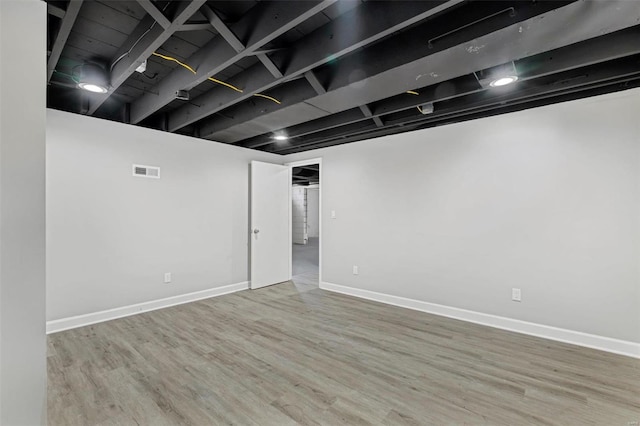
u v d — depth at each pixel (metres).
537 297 2.93
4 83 1.10
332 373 2.24
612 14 1.54
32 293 1.14
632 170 2.52
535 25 1.64
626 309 2.54
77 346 2.67
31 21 1.16
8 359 1.10
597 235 2.66
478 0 1.77
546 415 1.78
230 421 1.73
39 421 1.14
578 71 2.42
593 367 2.32
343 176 4.51
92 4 1.84
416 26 2.01
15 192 1.11
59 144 3.01
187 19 1.72
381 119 3.58
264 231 4.86
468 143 3.35
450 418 1.76
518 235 3.04
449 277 3.49
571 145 2.77
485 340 2.82
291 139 4.59
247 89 2.64
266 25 1.82
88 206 3.19
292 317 3.44
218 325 3.19
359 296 4.30
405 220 3.85
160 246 3.74
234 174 4.57
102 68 2.48
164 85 2.81
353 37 1.90
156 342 2.76
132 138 3.49
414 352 2.58
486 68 2.19
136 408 1.84
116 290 3.38
